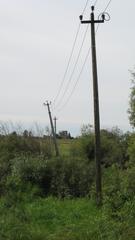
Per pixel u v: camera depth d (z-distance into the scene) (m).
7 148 41.81
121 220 17.84
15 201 26.23
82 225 20.94
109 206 20.20
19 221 20.70
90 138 44.59
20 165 33.66
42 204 28.70
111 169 31.17
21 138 43.84
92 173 33.19
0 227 18.52
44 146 44.41
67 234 19.44
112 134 45.62
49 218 24.19
